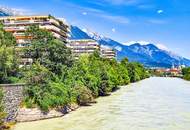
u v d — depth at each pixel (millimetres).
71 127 51188
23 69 67438
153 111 71688
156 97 103875
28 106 55250
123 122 57312
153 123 57312
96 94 93750
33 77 58500
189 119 62312
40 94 57656
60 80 69750
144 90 133750
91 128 51219
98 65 103312
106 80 101375
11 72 63906
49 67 70812
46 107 57500
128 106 78875
